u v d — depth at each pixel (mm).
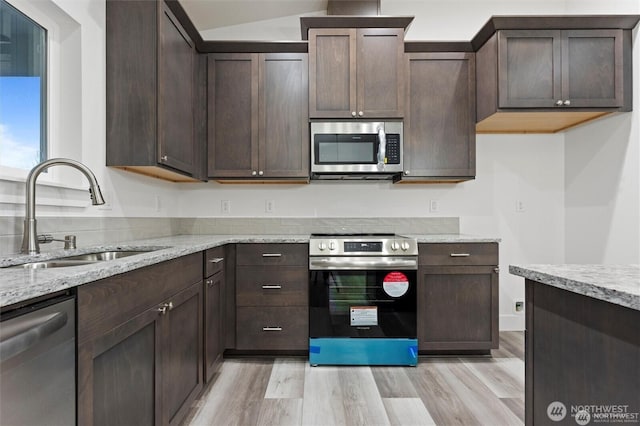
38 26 1810
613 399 810
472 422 1812
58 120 1898
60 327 887
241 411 1918
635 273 945
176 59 2348
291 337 2586
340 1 2955
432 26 3240
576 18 2521
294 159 2850
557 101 2557
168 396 1555
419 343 2578
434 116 2857
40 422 827
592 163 2865
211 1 2895
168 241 2334
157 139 2100
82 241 1906
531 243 3215
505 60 2564
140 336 1328
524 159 3219
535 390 1096
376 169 2783
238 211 3219
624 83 2545
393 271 2545
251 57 2844
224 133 2850
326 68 2791
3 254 1440
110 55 2104
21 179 1519
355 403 1998
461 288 2594
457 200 3229
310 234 3203
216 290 2320
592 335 870
